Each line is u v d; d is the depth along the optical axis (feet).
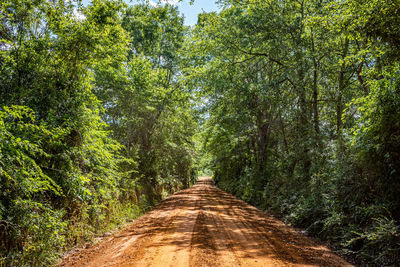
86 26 27.04
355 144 24.45
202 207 48.88
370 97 23.08
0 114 16.35
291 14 49.67
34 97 22.39
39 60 24.56
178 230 27.84
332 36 41.27
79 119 25.21
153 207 51.44
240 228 29.43
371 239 17.72
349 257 19.24
